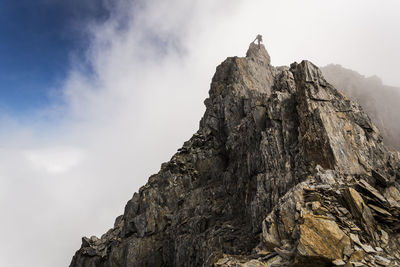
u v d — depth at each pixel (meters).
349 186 18.91
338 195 17.92
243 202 29.81
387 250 14.71
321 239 14.89
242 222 28.16
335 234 15.04
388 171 21.75
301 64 28.39
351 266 13.55
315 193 18.31
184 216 37.56
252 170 28.12
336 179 19.89
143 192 46.31
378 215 16.64
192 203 38.81
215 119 46.06
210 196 37.25
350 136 23.33
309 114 24.94
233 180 34.06
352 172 20.67
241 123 37.41
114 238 46.69
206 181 42.09
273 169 25.16
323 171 20.70
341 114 24.91
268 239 17.69
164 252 36.44
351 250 14.38
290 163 24.42
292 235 16.48
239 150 34.03
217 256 21.19
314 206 17.41
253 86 49.09
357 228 15.73
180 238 33.41
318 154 22.61
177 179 44.50
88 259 47.22
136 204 46.44
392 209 16.95
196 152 46.59
